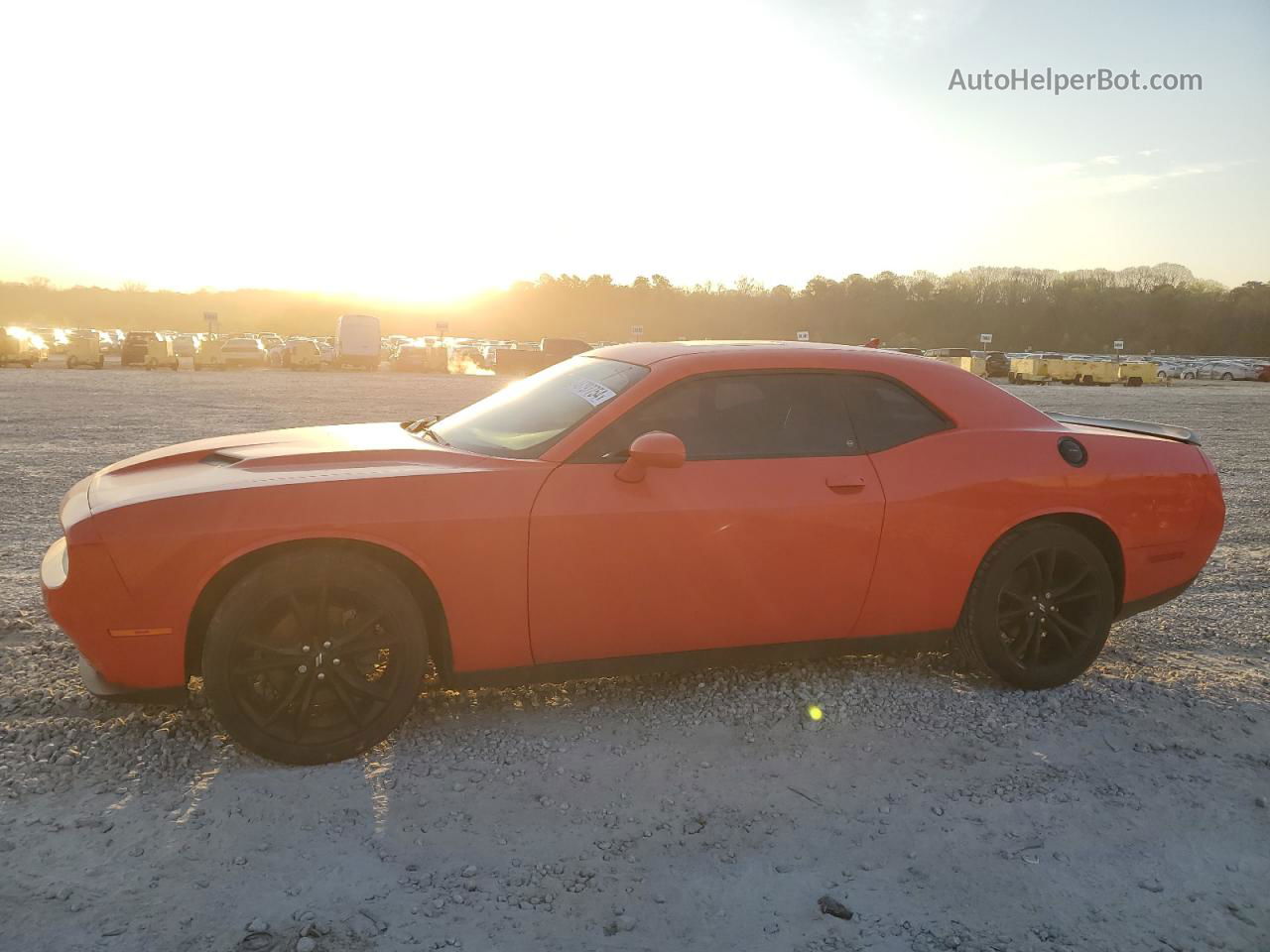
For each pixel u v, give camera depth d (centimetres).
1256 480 1082
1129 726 353
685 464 335
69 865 243
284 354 4134
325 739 301
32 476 899
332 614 302
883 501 349
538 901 237
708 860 258
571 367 403
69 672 369
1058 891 248
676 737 332
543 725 338
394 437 383
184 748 309
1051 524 376
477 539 308
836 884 248
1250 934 232
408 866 250
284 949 214
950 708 363
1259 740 344
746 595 340
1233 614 509
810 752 324
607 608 326
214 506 290
